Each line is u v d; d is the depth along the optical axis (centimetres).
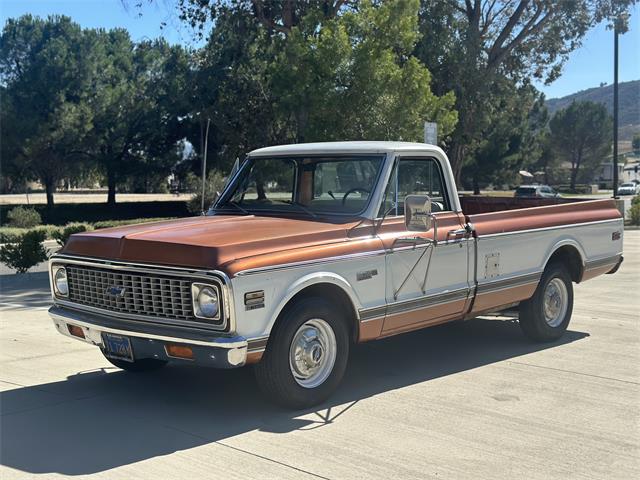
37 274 1504
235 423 534
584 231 832
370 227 605
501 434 511
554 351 761
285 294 525
